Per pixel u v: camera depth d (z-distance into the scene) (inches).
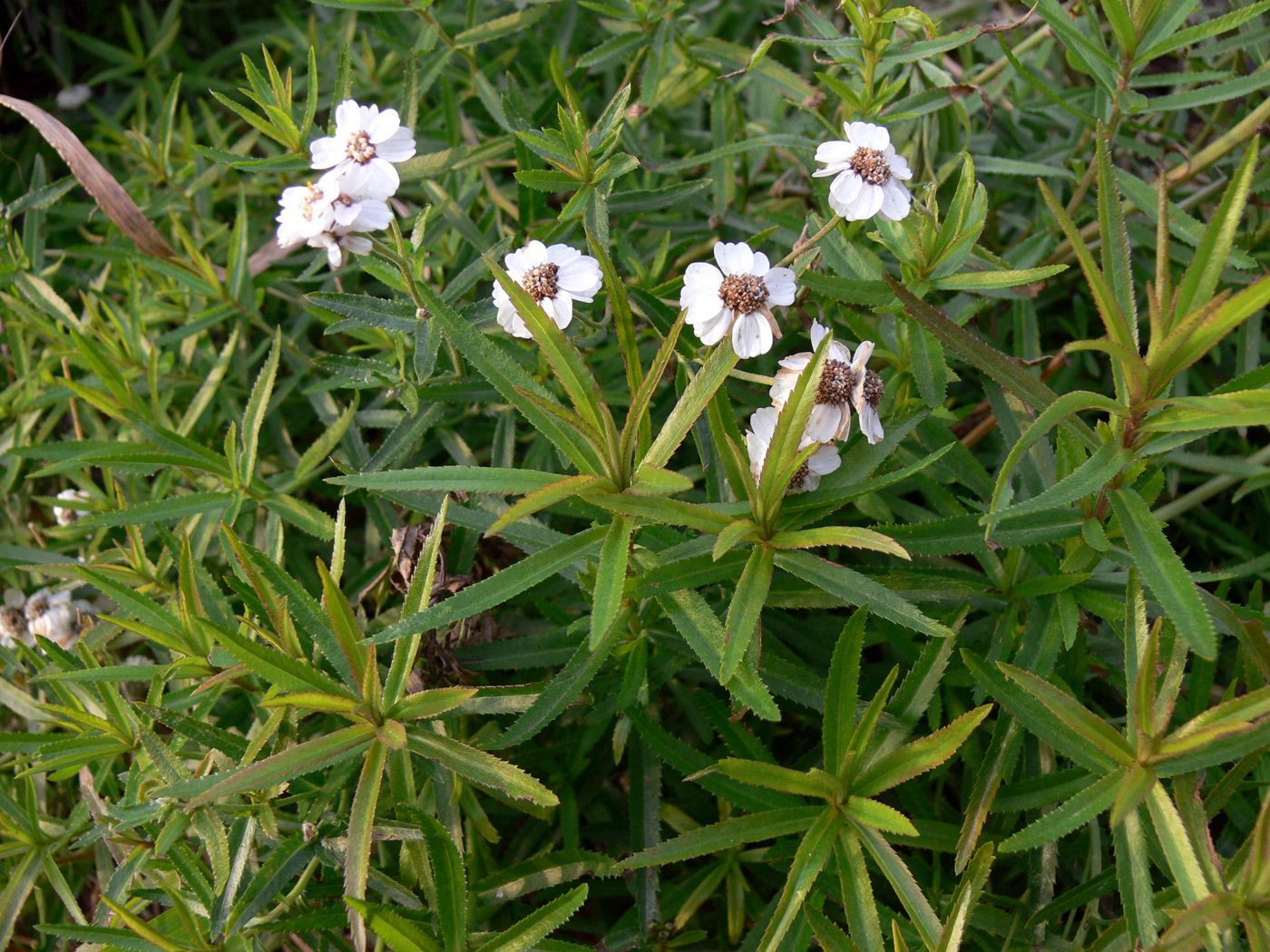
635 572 7.2
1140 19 8.4
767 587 6.6
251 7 15.7
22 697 9.3
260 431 11.0
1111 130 9.0
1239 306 5.5
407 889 7.5
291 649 7.1
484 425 9.9
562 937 8.8
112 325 10.9
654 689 8.4
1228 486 9.7
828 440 7.0
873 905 6.5
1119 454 6.3
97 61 15.3
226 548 9.0
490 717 8.9
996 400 8.3
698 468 9.5
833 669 6.5
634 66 10.5
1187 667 9.0
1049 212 10.3
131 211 9.6
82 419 11.4
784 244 9.9
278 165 8.6
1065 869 8.3
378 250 7.7
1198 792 6.8
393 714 6.5
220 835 7.2
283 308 11.9
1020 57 11.6
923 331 7.9
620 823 8.8
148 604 7.8
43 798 9.6
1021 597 7.7
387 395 9.3
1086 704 8.7
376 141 7.3
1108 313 6.1
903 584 7.6
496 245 9.2
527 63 13.2
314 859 7.3
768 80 10.6
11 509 11.1
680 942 7.9
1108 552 7.1
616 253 10.4
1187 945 5.9
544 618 9.2
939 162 10.6
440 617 6.2
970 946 8.3
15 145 13.8
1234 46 9.2
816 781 6.6
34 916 9.7
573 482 6.1
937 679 7.3
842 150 7.5
